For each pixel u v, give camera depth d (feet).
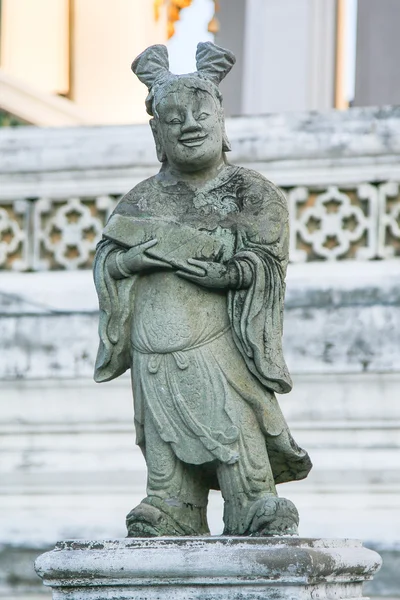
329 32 67.77
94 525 48.32
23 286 51.47
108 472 49.47
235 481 32.58
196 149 33.58
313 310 49.42
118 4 70.90
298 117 50.57
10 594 48.19
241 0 81.97
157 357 33.06
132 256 33.27
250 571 30.60
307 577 30.40
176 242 33.14
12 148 52.24
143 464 49.44
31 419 50.29
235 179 34.06
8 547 48.24
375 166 49.93
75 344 50.62
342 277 49.62
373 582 46.01
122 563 31.27
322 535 46.88
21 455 50.16
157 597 31.30
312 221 50.42
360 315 49.11
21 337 50.96
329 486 48.32
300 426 48.91
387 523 46.80
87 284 51.26
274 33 66.90
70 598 31.81
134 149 51.39
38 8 70.49
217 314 33.14
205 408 32.76
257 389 32.91
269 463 33.06
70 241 51.98
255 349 32.65
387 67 77.97
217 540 31.14
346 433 48.65
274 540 31.04
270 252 33.09
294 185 50.42
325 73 67.51
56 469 49.75
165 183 34.30
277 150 50.29
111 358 33.71
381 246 49.98
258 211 33.42
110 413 49.90
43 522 48.57
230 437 32.53
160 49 34.76
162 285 33.30
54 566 31.68
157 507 33.01
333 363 48.91
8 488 50.06
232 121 50.90
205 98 33.78
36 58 70.33
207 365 32.86
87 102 70.18
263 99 66.80
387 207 50.03
